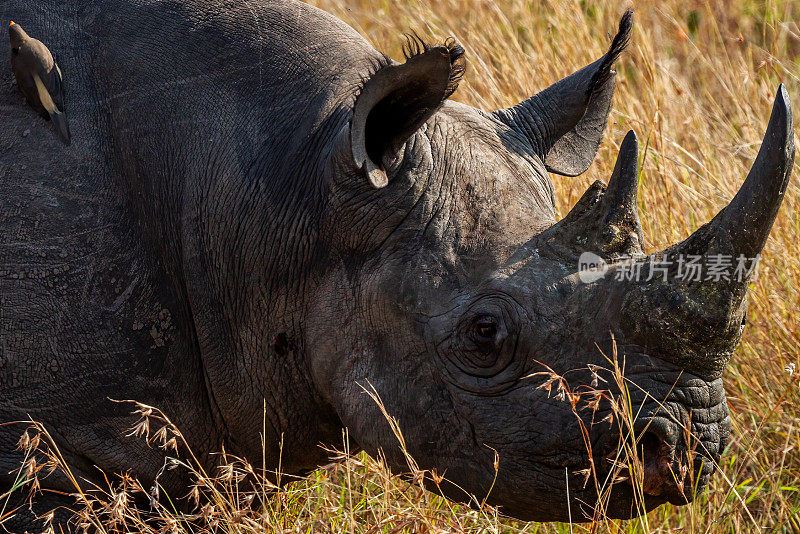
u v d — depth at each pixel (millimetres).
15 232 10625
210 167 10922
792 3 25234
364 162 9688
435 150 10383
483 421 9844
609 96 12195
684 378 9172
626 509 9836
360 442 10594
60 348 10648
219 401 11273
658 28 23594
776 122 8547
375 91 9633
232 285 10961
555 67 20344
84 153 10953
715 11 24594
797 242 16828
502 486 9945
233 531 11398
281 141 10844
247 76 11094
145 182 11062
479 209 10188
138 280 10938
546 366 9453
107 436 10945
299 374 11062
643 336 9133
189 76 11148
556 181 17453
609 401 9273
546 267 9664
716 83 22281
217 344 11117
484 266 9930
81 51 11344
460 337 9867
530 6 23766
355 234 10367
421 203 10203
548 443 9602
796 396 15391
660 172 17562
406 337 10148
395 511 11391
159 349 11008
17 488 10812
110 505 10656
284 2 11641
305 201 10648
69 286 10664
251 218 10797
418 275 10102
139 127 11102
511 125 11391
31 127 10961
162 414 10562
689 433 9219
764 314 16312
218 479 10836
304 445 11609
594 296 9398
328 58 11164
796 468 14844
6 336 10547
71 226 10727
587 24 22828
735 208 8789
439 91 9625
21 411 10672
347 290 10477
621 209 9438
